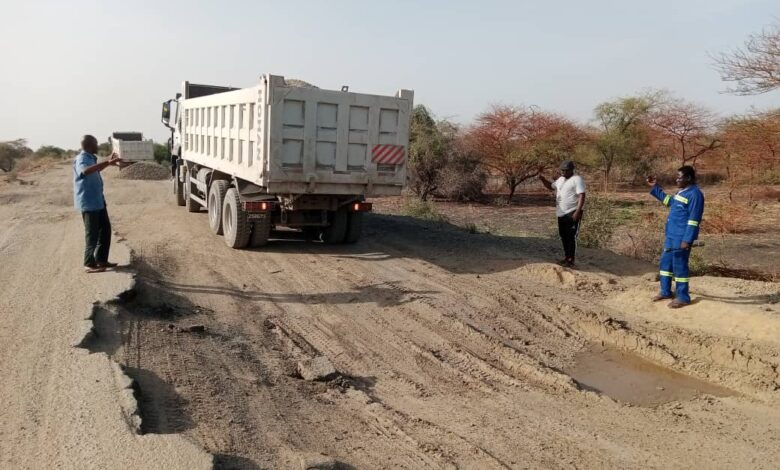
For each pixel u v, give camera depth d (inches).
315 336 276.2
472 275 378.9
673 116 1172.5
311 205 421.7
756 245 619.5
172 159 701.3
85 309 259.8
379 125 395.2
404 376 239.5
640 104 1222.9
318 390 221.8
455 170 1029.8
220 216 465.7
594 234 499.2
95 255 329.1
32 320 250.7
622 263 414.9
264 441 175.9
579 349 279.1
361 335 279.3
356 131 388.8
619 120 1242.6
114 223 541.6
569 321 305.6
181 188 658.2
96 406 178.1
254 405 201.2
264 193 422.0
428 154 1009.5
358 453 177.0
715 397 231.5
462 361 255.8
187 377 211.9
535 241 490.6
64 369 203.6
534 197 1127.6
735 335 271.3
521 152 1003.3
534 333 291.3
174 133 660.7
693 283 356.8
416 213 719.1
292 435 183.5
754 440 196.2
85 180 313.4
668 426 205.6
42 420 170.2
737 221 749.3
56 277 323.6
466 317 302.5
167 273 355.9
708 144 1175.6
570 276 365.7
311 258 414.6
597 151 1192.8
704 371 254.1
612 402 222.5
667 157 1293.1
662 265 318.7
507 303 324.5
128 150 1407.5
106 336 239.3
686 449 189.3
